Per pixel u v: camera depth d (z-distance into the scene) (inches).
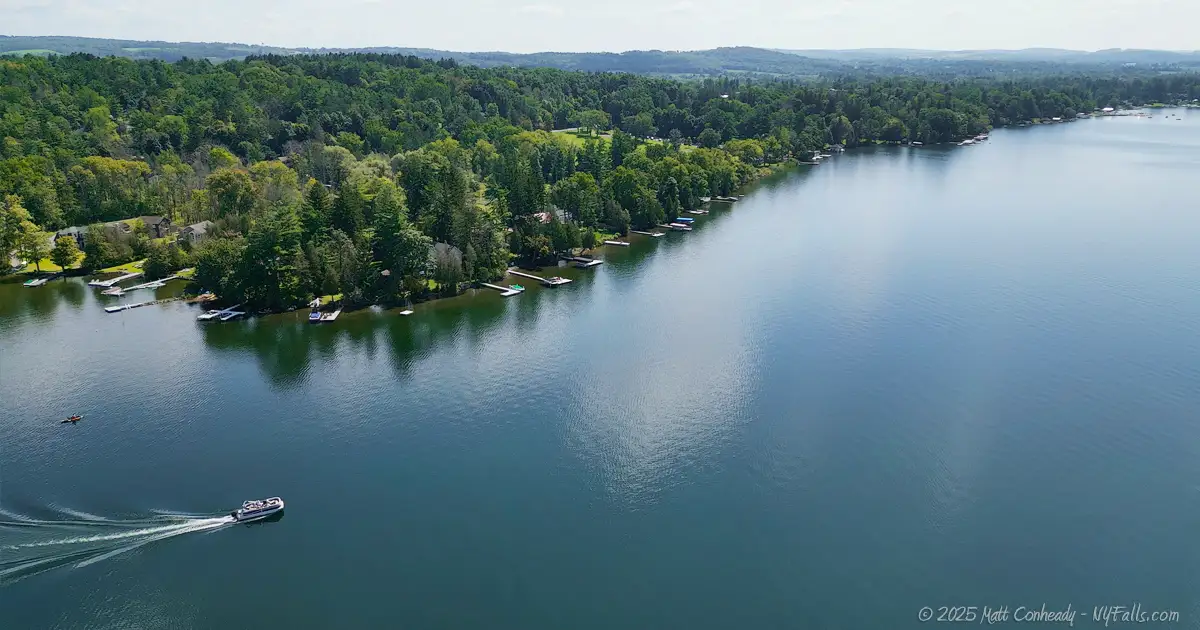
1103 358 6314.0
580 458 5068.9
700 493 4707.2
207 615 3809.1
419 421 5536.4
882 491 4704.7
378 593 3956.7
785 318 7308.1
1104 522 4426.7
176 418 5556.1
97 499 4616.1
